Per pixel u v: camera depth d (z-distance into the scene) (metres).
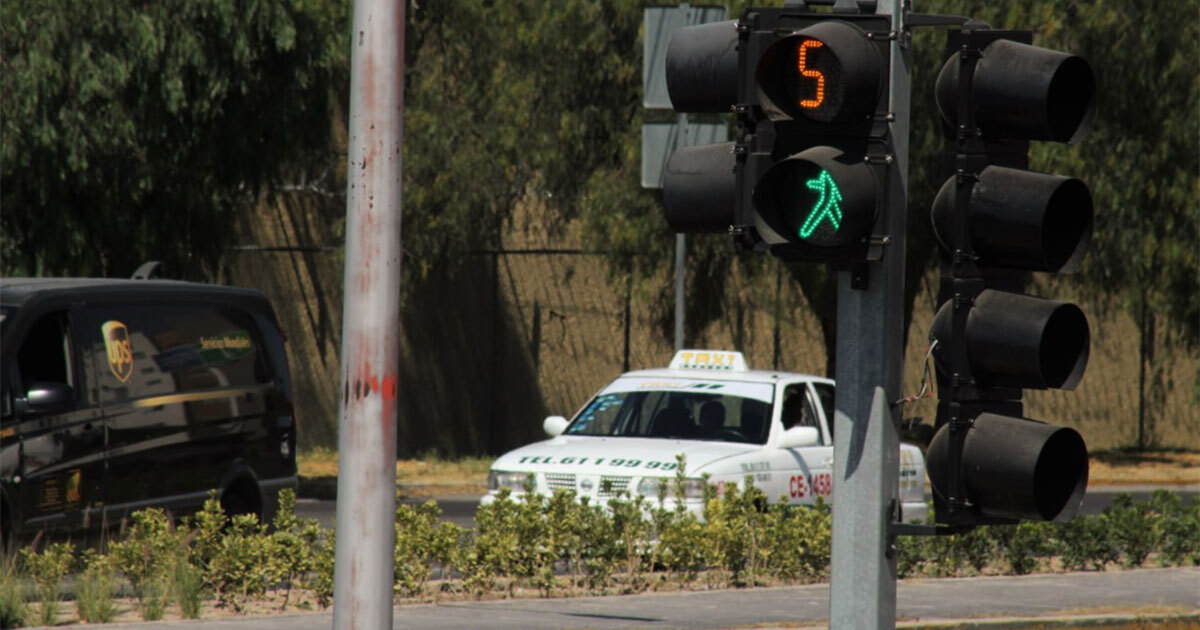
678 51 23.09
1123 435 142.75
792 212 21.86
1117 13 103.69
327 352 125.25
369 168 22.98
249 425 51.12
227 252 96.44
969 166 21.53
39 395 43.19
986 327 21.02
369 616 23.17
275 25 84.81
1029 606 45.53
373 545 23.17
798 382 58.50
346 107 123.56
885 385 21.94
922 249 102.38
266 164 89.38
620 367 131.25
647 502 49.41
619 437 56.12
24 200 81.62
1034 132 21.19
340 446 23.30
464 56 122.88
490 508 47.94
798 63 21.80
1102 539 57.03
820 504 53.50
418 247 121.38
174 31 82.38
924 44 97.19
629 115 106.19
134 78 82.12
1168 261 109.94
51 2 78.75
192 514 48.47
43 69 77.81
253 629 37.62
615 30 106.06
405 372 127.75
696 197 22.81
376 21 22.97
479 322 130.12
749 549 50.75
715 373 58.91
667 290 112.00
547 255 131.25
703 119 72.81
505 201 125.25
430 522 46.72
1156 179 107.81
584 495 49.91
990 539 55.41
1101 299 139.00
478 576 45.72
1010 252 21.14
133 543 42.66
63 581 43.94
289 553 43.31
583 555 47.88
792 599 45.47
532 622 40.22
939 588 49.09
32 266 82.56
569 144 108.06
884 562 21.94
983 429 21.02
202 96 84.44
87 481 44.84
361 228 23.05
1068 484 21.41
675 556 48.59
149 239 86.62
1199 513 60.84
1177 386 143.88
